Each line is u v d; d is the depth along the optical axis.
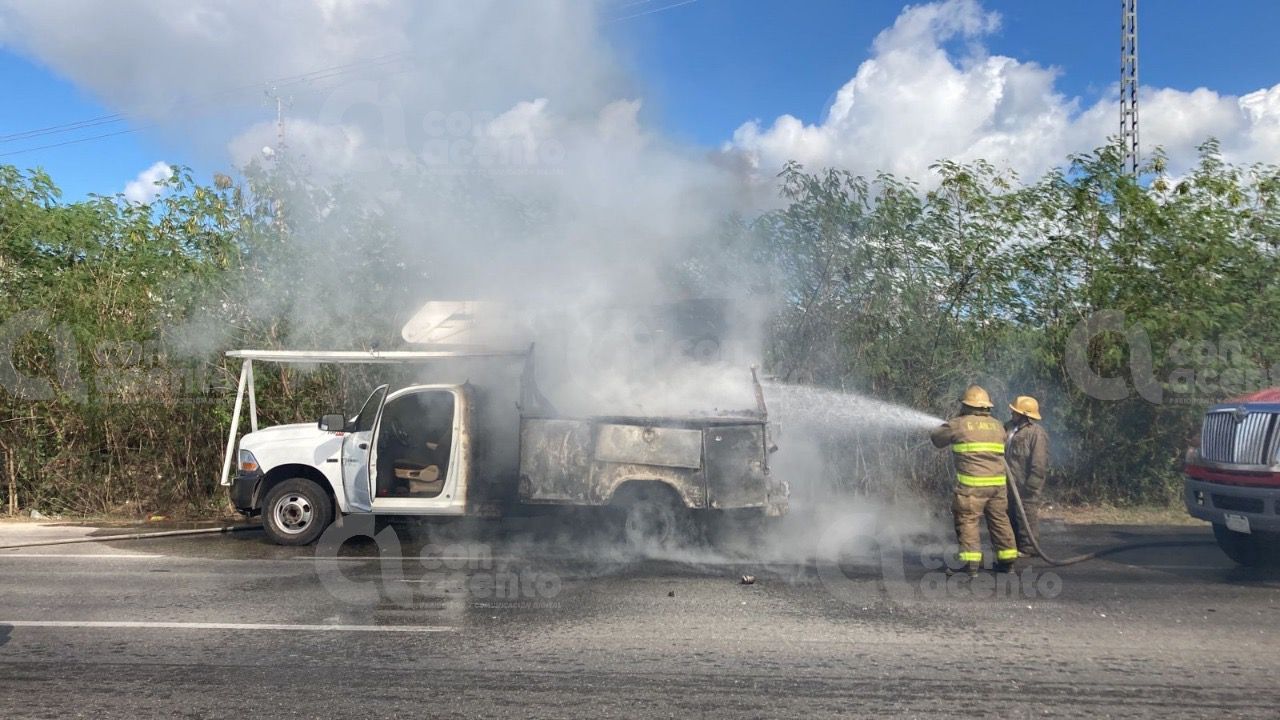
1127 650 5.49
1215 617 6.23
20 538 9.49
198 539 9.34
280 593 6.91
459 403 8.55
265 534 9.54
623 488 8.09
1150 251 11.41
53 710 4.57
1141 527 10.12
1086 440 11.51
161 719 4.46
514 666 5.21
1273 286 11.27
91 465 11.34
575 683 4.94
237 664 5.26
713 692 4.80
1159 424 11.39
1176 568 7.79
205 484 11.41
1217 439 7.79
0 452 11.25
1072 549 8.66
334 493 8.79
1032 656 5.38
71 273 12.00
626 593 6.86
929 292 11.55
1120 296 11.45
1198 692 4.80
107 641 5.70
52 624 6.07
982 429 7.47
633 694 4.78
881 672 5.11
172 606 6.54
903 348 11.52
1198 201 11.70
